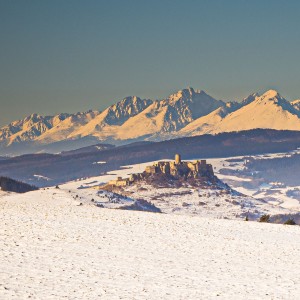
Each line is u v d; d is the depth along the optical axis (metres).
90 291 80.81
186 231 140.12
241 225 155.00
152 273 94.38
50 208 188.25
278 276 95.62
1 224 139.50
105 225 144.00
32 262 98.56
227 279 92.19
